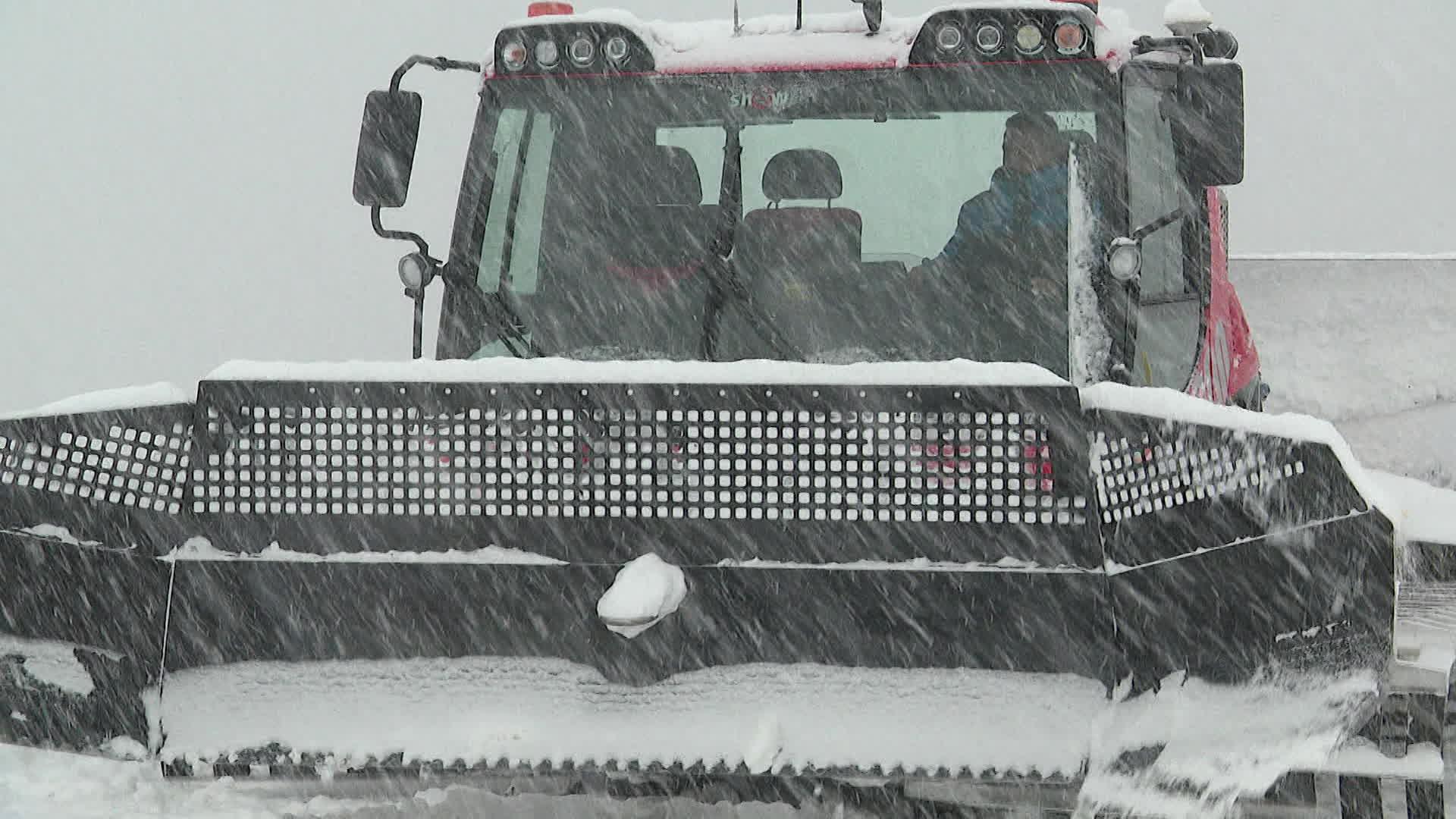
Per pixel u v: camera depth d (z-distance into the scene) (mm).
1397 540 9492
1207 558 9523
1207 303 13297
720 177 12781
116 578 10047
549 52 13086
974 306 12352
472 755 9750
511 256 13062
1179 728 9445
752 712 9664
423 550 9898
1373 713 9484
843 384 9609
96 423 10055
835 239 12562
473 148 13211
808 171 12641
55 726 10086
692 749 9609
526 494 9828
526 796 11289
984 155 12469
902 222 12516
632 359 12812
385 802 11320
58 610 10102
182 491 10047
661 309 12781
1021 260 12320
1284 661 9508
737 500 9695
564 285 12953
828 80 12727
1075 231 12258
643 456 9750
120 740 10031
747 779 10203
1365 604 9453
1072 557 9516
